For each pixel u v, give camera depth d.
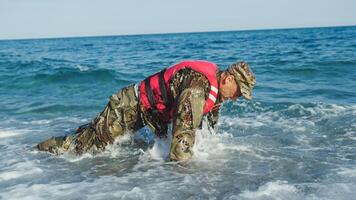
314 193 3.15
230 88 3.89
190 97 3.81
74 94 9.49
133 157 4.30
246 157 4.13
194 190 3.32
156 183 3.52
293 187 3.29
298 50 23.98
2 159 4.39
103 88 10.30
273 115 6.26
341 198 3.05
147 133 4.88
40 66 16.97
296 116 6.12
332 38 43.41
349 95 7.89
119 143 4.52
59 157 4.43
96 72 12.38
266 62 15.55
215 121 4.44
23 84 11.28
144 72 13.62
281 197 3.11
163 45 43.78
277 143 4.65
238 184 3.42
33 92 10.09
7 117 6.93
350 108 6.45
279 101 7.31
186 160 3.99
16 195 3.32
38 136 5.43
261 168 3.80
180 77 3.96
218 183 3.46
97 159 4.30
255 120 5.95
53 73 12.30
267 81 10.48
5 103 8.37
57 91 10.10
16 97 9.27
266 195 3.16
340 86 9.11
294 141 4.73
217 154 4.23
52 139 4.65
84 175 3.81
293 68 12.69
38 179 3.72
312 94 8.18
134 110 4.30
